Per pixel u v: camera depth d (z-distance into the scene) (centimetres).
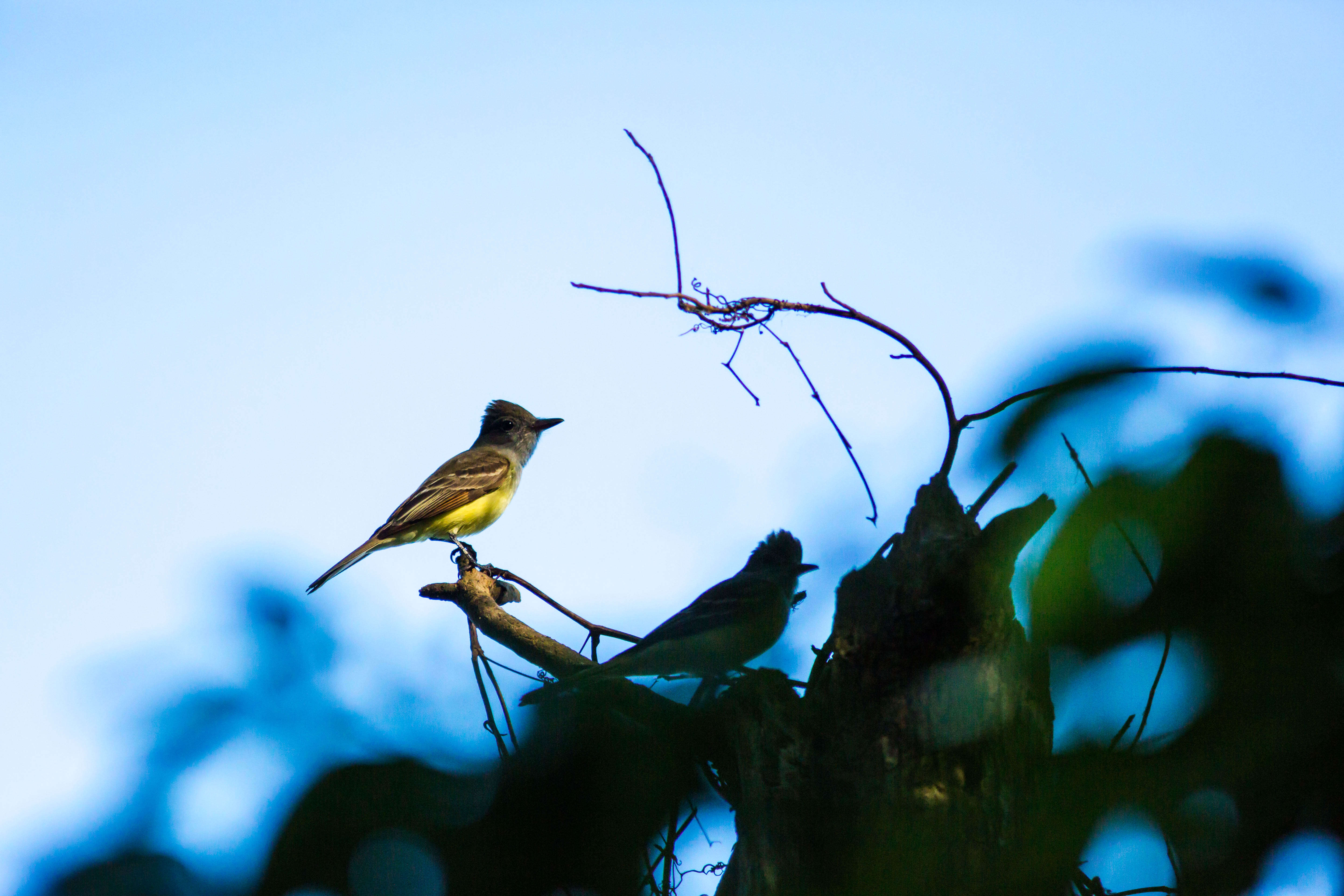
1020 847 294
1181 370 300
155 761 395
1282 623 266
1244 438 279
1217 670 267
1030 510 508
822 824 558
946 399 494
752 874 568
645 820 488
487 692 471
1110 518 283
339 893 396
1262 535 270
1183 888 277
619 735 496
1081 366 308
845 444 428
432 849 417
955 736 517
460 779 432
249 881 384
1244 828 269
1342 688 259
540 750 466
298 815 396
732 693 620
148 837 378
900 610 563
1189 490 276
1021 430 308
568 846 456
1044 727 508
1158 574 276
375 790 411
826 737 578
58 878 364
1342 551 270
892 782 533
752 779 587
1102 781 276
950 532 577
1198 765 266
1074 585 281
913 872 405
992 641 530
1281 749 259
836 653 591
